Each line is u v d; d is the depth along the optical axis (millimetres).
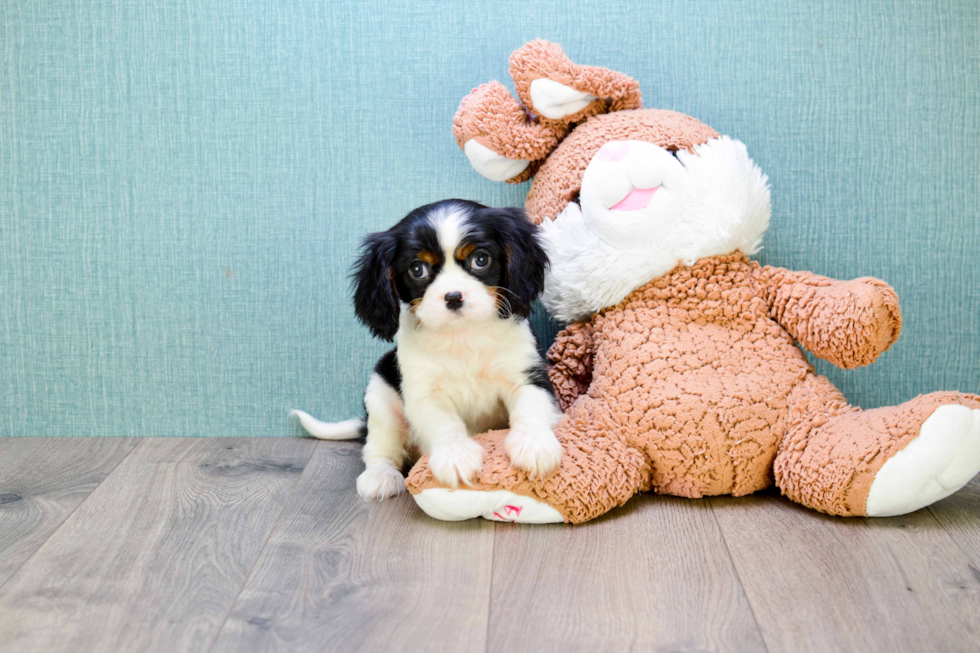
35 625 1056
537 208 1625
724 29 1724
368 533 1330
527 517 1339
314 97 1771
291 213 1802
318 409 1859
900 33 1705
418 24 1749
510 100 1627
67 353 1852
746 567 1184
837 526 1318
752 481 1430
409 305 1412
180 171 1794
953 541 1252
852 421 1371
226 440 1842
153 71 1770
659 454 1418
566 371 1634
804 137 1739
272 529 1351
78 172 1797
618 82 1597
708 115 1744
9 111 1781
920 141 1729
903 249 1755
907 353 1774
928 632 1008
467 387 1509
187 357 1848
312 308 1830
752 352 1486
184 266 1820
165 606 1102
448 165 1786
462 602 1099
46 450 1771
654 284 1526
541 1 1732
